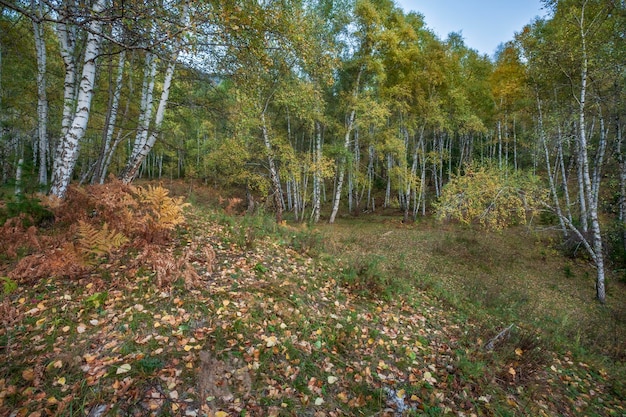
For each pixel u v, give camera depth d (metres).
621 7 9.97
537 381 4.22
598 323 7.98
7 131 12.75
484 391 3.68
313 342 3.91
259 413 2.70
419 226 19.34
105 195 5.97
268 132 17.30
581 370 4.99
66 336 3.15
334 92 21.27
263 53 5.13
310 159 19.53
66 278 4.15
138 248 5.21
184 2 3.61
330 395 3.15
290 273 5.85
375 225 20.12
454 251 13.24
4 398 2.40
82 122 6.23
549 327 6.91
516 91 15.97
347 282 6.21
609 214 15.68
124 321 3.47
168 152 19.31
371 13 16.91
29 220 5.54
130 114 12.16
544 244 14.99
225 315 3.87
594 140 17.97
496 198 10.29
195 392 2.74
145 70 8.47
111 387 2.62
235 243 6.52
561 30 11.12
